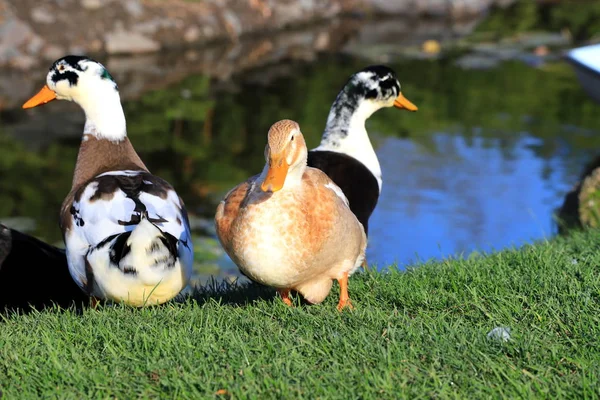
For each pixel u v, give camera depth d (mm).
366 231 9164
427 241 13539
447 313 6270
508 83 24391
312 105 21500
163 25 26891
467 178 16750
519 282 6789
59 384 5164
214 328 5953
